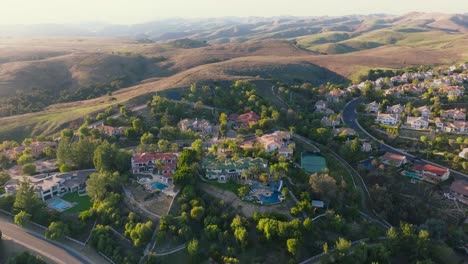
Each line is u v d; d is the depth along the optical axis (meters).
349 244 105.50
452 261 108.38
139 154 150.62
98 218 119.69
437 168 155.38
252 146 165.38
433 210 134.25
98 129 182.75
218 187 131.88
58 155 151.50
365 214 135.25
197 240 110.69
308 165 159.00
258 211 120.75
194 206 119.12
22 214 115.69
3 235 114.44
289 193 131.00
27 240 113.06
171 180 136.38
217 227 112.06
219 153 159.25
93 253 109.31
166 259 105.94
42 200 128.38
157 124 198.38
